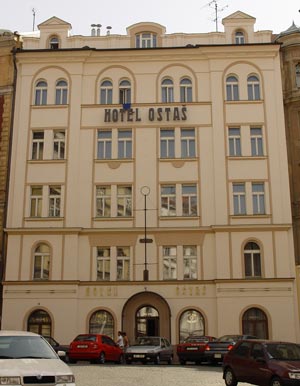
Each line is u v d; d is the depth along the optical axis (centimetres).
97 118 3938
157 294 3572
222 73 3988
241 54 4016
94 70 4038
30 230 3703
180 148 3866
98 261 3703
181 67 4022
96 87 4003
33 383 1074
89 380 1859
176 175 3812
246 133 3872
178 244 3697
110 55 4038
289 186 3788
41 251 3709
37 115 3950
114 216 3759
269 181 3769
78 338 2905
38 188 3834
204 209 3741
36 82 4034
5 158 3912
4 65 4097
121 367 2530
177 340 3525
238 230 3669
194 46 3997
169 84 4012
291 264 3609
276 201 3728
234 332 3503
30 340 1287
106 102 3997
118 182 3812
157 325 3578
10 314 3588
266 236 3666
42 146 3909
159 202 3772
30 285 3622
